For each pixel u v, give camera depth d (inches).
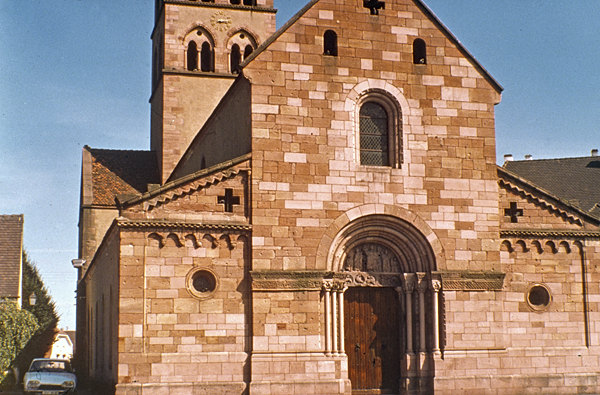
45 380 1392.7
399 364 1247.5
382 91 1267.2
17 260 1973.4
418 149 1269.7
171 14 2043.6
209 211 1174.3
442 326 1237.1
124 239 1132.5
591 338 1306.6
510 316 1279.5
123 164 2257.6
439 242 1254.9
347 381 1183.6
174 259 1147.9
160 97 2103.8
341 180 1229.7
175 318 1136.2
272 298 1172.5
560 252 1320.1
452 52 1309.1
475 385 1229.7
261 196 1192.2
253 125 1205.1
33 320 1836.9
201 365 1135.6
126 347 1112.8
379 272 1254.3
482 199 1283.2
